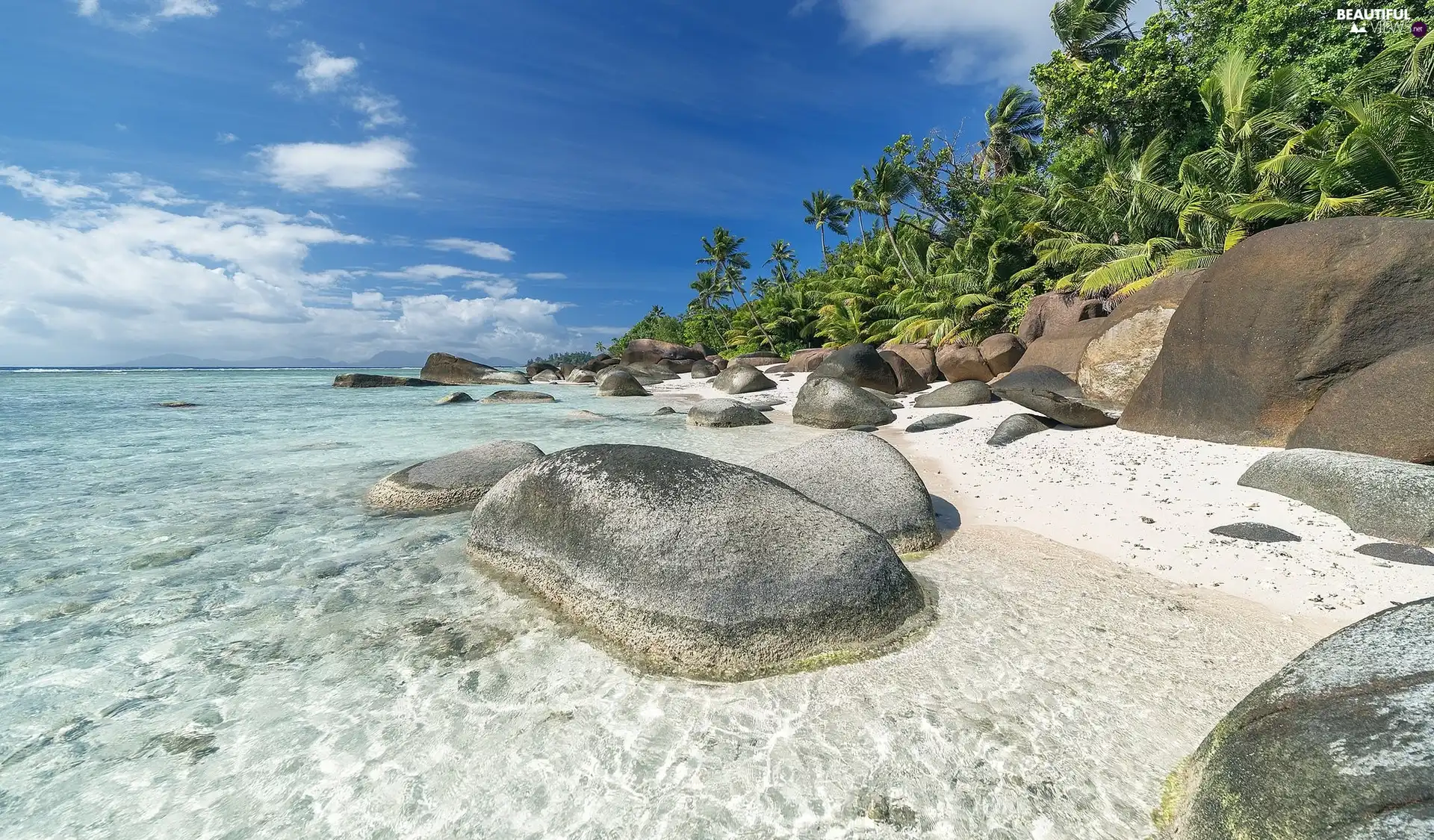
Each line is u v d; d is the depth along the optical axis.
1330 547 4.59
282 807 2.36
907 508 5.20
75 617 3.90
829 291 41.66
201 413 16.23
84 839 2.20
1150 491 6.29
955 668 3.25
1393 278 6.85
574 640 3.61
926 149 34.72
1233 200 17.59
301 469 8.34
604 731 2.81
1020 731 2.74
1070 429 9.98
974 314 26.88
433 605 4.07
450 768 2.57
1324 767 1.70
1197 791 2.07
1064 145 26.53
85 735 2.76
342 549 5.12
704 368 34.38
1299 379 7.21
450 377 31.55
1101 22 26.06
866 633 3.49
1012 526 5.68
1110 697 2.98
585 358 98.56
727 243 52.81
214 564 4.78
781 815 2.32
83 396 22.12
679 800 2.40
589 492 4.18
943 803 2.36
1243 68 18.66
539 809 2.37
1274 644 3.44
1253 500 5.65
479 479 6.54
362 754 2.65
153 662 3.38
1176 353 8.72
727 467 4.32
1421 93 16.09
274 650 3.51
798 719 2.88
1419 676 1.77
